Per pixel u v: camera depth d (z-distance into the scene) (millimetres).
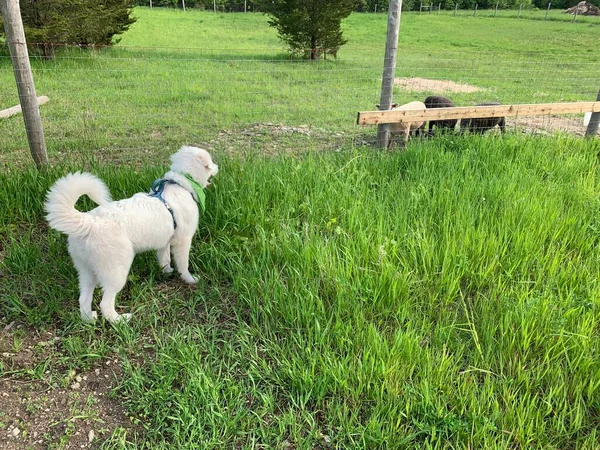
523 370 3010
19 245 4098
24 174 5008
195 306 3707
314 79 13273
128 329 3359
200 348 3252
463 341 3354
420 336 3234
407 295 3611
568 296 3562
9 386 2938
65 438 2619
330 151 6816
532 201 4984
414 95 11992
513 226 4512
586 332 3301
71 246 3260
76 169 5238
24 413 2773
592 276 3920
